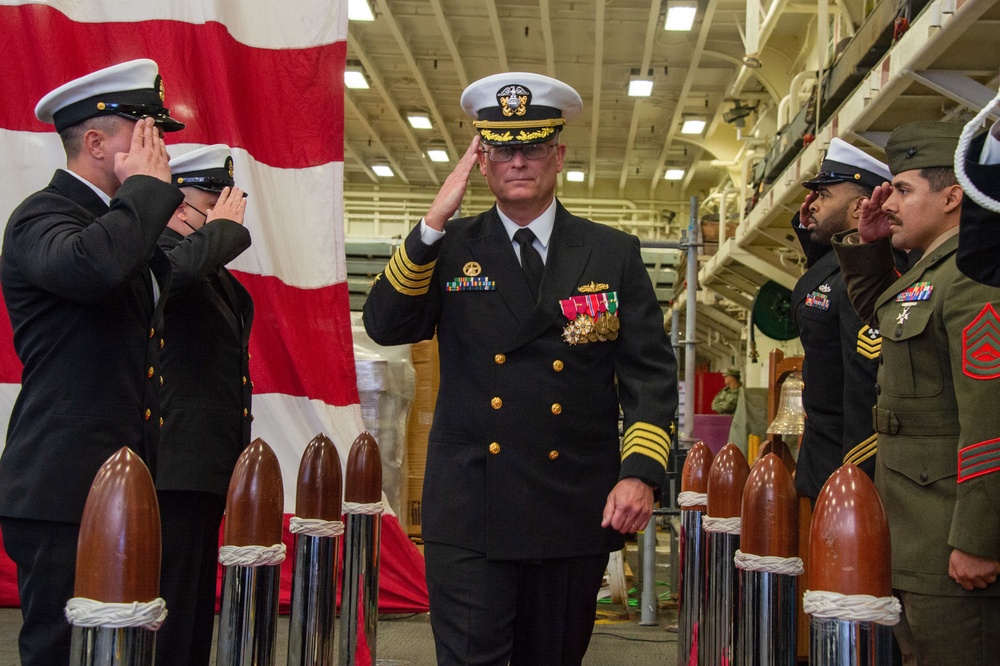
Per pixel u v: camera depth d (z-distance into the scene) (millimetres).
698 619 2621
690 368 5328
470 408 2045
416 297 2062
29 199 1988
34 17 4395
